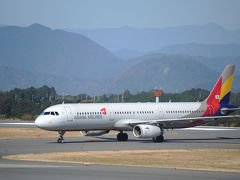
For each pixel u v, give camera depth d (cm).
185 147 13888
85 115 15550
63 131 15412
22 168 8738
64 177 7681
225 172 8706
